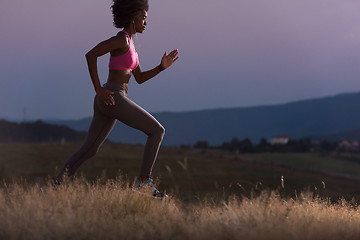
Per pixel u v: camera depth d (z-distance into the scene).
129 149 61.00
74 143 68.44
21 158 37.56
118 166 31.62
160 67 4.41
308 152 171.38
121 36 3.85
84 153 4.14
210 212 3.32
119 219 2.85
